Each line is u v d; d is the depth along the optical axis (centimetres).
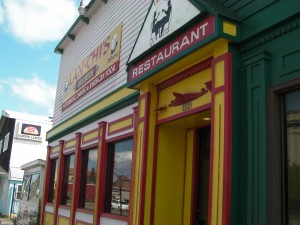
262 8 509
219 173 509
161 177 721
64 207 1272
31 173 1952
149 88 741
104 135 1023
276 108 474
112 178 979
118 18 1112
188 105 643
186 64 630
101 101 1074
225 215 486
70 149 1306
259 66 498
